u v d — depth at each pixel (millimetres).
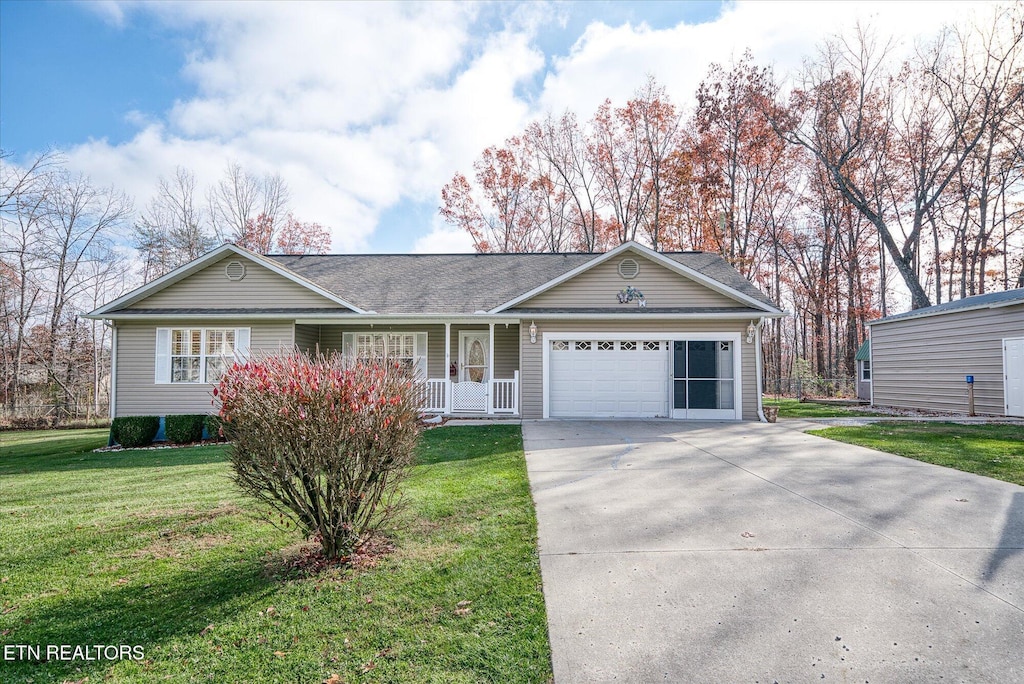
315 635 3053
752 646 2830
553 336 13648
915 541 4320
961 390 14414
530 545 4348
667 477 6703
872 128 26312
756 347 13359
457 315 13414
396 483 4543
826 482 6332
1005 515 4965
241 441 3924
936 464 7262
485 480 6598
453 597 3467
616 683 2539
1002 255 25484
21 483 7562
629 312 13406
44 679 2709
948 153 23812
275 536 4801
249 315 13109
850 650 2779
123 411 13281
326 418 3936
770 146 28469
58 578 3961
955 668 2615
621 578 3697
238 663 2795
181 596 3617
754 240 29906
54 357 24234
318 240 35094
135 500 6281
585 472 7043
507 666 2693
